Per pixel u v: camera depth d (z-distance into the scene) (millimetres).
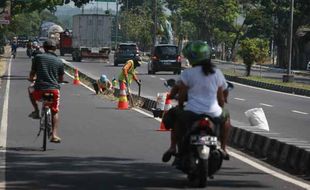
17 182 17375
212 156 16375
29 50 135125
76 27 124250
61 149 23641
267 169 20250
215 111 16484
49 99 23656
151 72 88375
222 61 164750
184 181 17766
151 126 31578
